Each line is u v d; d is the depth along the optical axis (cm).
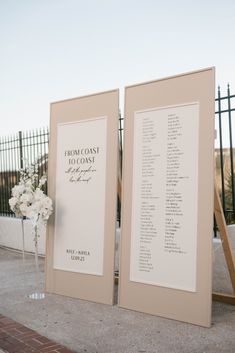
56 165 629
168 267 500
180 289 487
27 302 571
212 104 479
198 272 475
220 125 637
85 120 601
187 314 479
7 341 421
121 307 541
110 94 579
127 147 554
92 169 588
